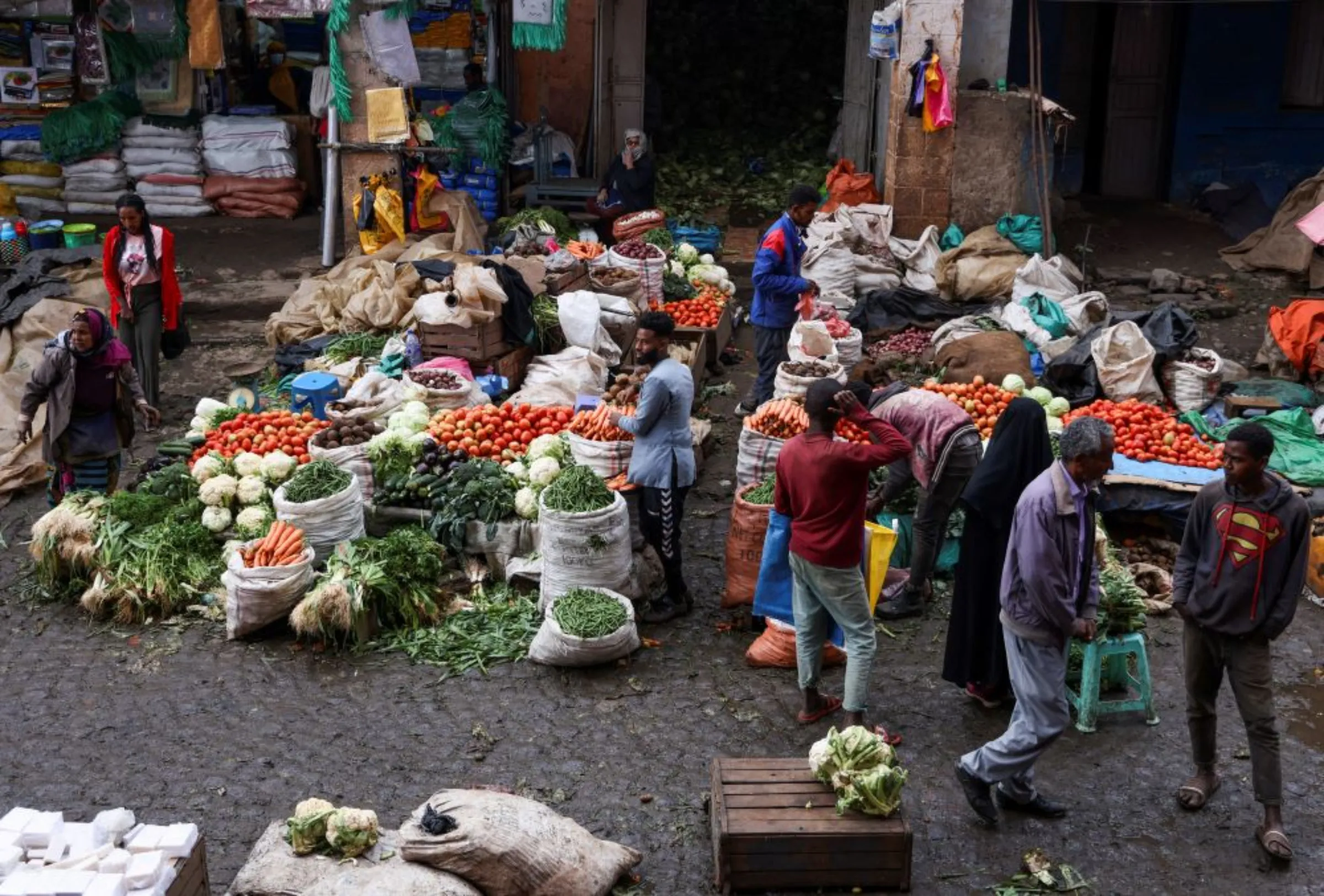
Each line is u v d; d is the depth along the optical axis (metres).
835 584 6.04
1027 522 5.31
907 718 6.59
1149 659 7.14
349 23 12.87
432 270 10.60
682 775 6.13
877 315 12.16
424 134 13.44
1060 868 5.48
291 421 8.71
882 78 14.48
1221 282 13.41
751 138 17.47
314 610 7.03
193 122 14.98
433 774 6.12
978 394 9.18
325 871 4.97
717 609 7.68
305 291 11.88
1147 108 15.50
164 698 6.74
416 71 13.12
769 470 8.15
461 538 7.75
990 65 13.31
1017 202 13.23
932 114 12.84
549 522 7.20
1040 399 9.55
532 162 15.26
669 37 17.94
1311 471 8.68
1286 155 15.23
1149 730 6.48
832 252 12.45
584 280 11.18
